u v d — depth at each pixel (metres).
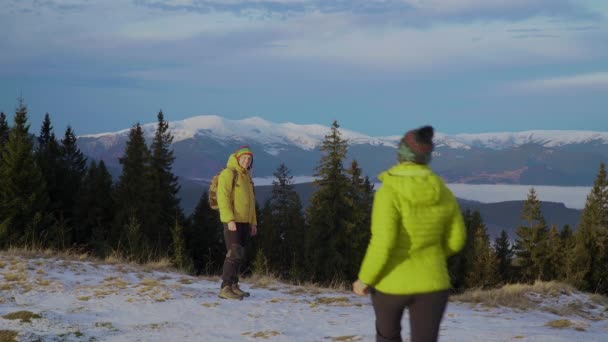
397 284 2.96
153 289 8.30
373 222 2.98
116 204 61.56
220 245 65.12
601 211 68.94
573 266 66.38
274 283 10.38
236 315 6.86
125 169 63.88
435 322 2.97
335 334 5.83
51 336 5.54
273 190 68.81
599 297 11.78
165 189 64.56
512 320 7.51
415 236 2.96
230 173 7.71
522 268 72.19
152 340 5.53
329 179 45.56
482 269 63.56
